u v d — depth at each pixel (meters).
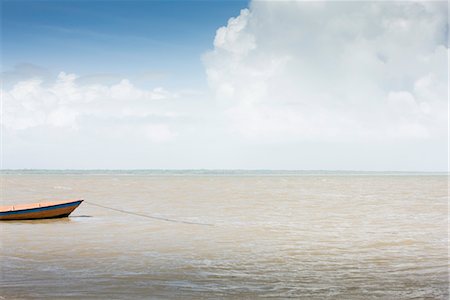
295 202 46.78
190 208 40.03
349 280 15.09
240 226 28.38
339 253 19.61
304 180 134.38
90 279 15.03
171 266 17.00
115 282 14.70
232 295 13.43
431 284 14.62
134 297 13.18
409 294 13.55
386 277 15.45
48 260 17.94
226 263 17.56
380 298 13.17
